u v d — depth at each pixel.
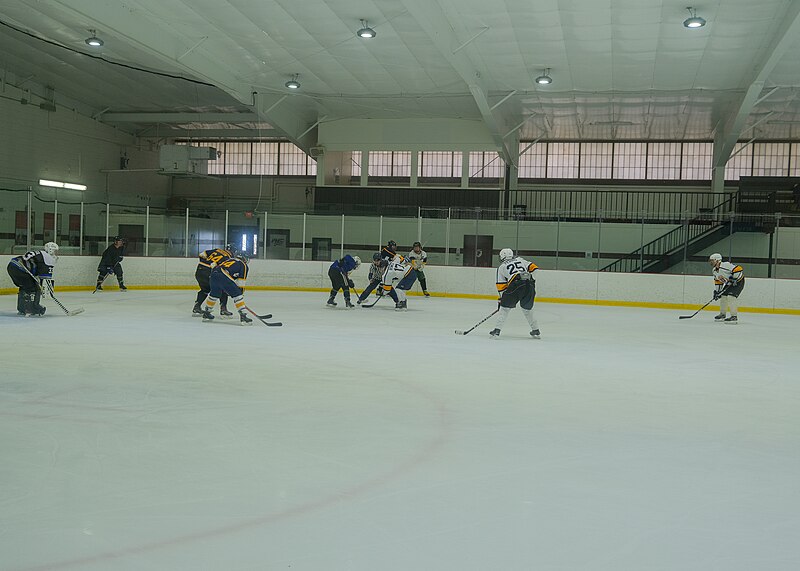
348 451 3.64
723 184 22.44
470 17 12.93
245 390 5.16
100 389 5.06
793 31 11.83
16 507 2.77
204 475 3.20
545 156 24.28
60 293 14.77
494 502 2.93
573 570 2.31
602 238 16.47
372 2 12.59
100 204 16.20
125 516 2.69
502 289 8.91
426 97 19.56
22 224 14.23
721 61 14.94
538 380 5.93
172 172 21.75
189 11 13.32
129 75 19.69
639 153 23.70
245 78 18.00
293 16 13.51
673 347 8.62
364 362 6.65
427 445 3.79
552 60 15.42
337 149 22.89
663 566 2.36
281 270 18.06
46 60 18.53
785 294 15.22
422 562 2.34
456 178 22.48
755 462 3.63
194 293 15.77
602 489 3.13
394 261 12.76
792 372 6.77
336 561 2.33
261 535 2.53
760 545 2.56
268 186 25.97
